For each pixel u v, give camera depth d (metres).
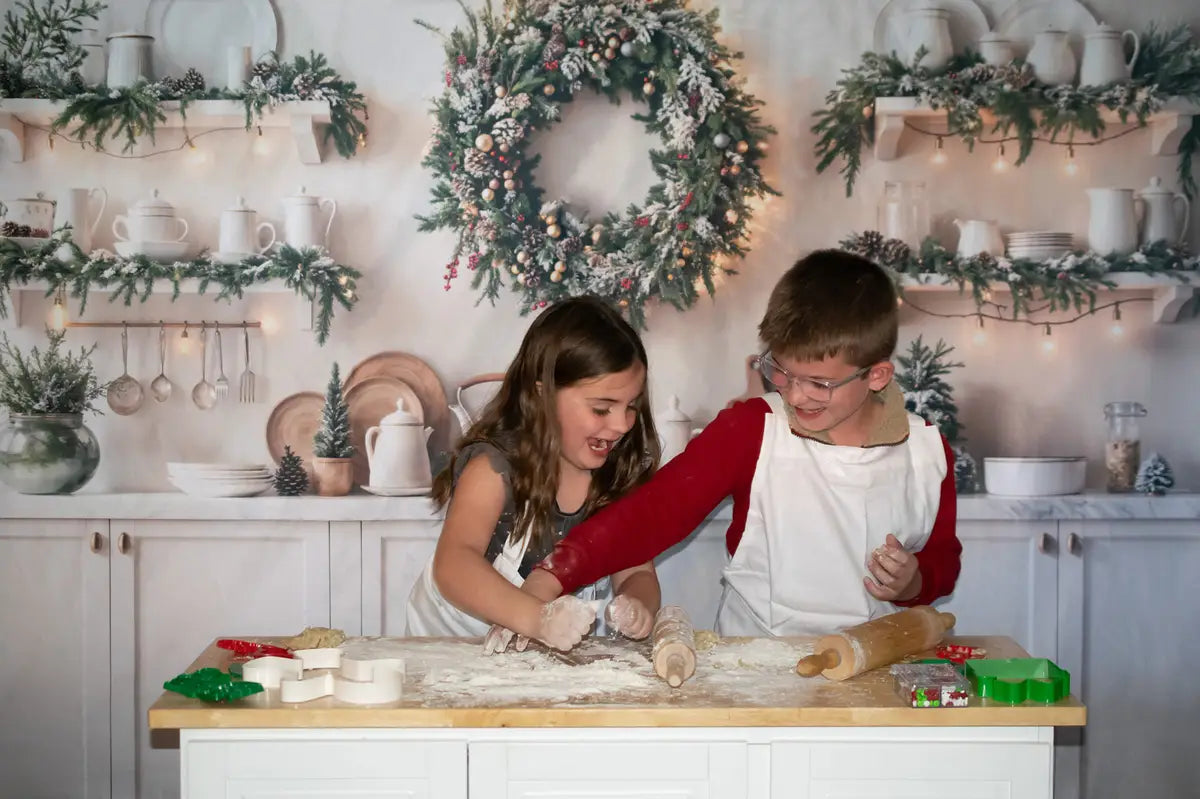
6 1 3.10
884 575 1.69
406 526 2.91
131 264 2.91
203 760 1.33
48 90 2.96
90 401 3.14
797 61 3.18
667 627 1.49
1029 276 2.93
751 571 1.92
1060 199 3.20
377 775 1.34
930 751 1.36
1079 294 2.96
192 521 2.91
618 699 1.37
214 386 3.18
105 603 2.90
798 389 1.74
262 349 3.19
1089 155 3.20
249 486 2.95
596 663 1.53
